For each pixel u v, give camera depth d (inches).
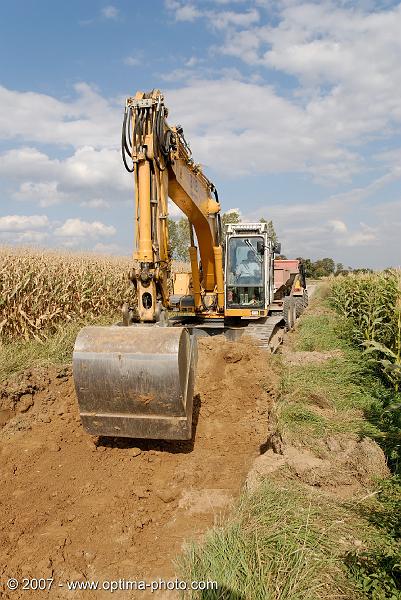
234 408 266.2
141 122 256.5
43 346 389.4
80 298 508.1
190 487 199.2
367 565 133.3
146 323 256.5
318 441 207.3
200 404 267.0
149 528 174.1
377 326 414.3
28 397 281.6
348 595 124.6
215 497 189.8
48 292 450.9
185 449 230.7
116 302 589.9
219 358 291.3
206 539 148.6
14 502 191.0
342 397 273.7
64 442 241.6
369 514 159.3
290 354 370.0
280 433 214.4
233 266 418.0
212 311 422.3
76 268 520.7
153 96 260.5
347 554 138.3
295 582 125.4
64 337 406.6
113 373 198.5
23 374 299.4
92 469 215.0
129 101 258.8
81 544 165.2
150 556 156.8
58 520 178.4
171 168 282.5
